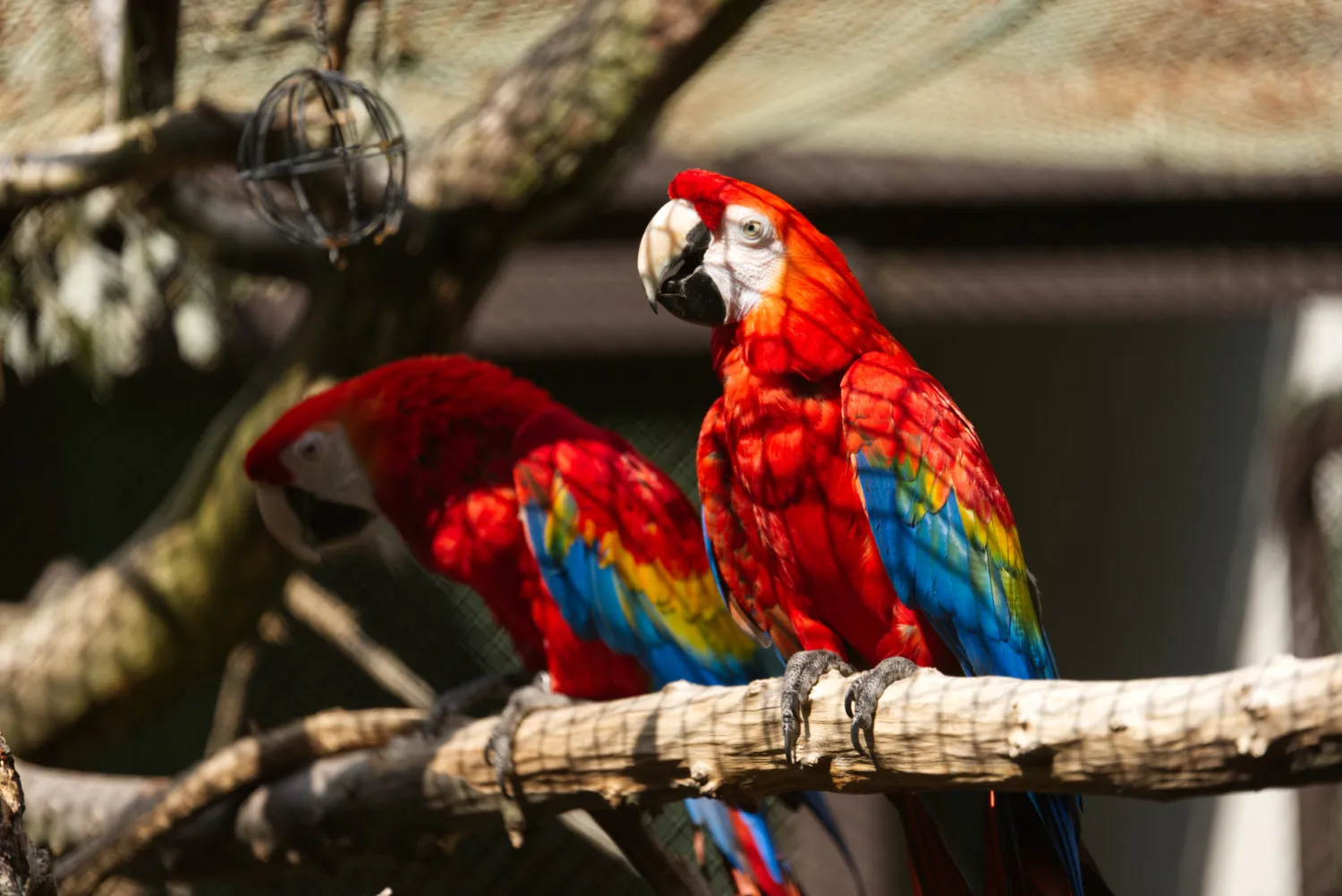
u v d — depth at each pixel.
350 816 5.80
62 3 7.05
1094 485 13.48
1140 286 10.12
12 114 7.44
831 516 4.80
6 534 11.33
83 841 6.72
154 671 7.83
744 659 6.31
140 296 8.34
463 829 5.69
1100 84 10.21
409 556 10.41
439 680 11.56
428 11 7.91
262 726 11.59
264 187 5.39
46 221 8.03
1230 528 13.01
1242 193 9.80
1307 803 12.51
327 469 6.42
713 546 5.17
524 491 6.08
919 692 3.80
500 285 10.21
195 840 6.20
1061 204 9.95
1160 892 13.51
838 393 4.79
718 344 5.04
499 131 7.34
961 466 4.80
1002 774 3.55
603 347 10.21
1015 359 13.38
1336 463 12.23
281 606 8.88
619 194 9.66
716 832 5.87
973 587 4.75
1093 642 13.49
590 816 5.64
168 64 6.48
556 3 8.29
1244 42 9.97
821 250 4.90
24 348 8.25
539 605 6.24
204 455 7.96
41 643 7.89
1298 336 12.41
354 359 7.54
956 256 10.12
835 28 9.27
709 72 9.81
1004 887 4.52
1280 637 12.57
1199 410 13.34
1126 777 3.24
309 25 6.24
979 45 8.88
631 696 6.32
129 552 8.05
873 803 10.62
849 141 9.88
